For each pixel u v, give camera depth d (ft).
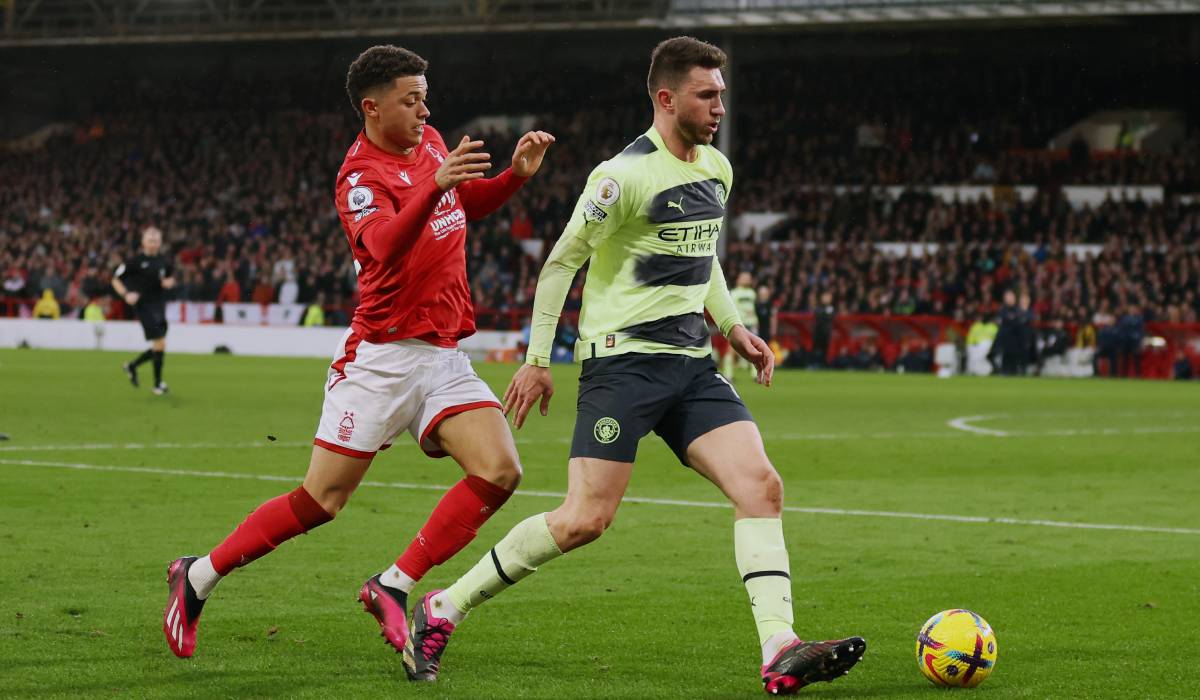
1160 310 418.51
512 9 506.07
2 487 120.78
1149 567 91.09
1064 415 239.30
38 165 595.47
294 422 194.80
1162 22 502.38
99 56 612.70
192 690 57.11
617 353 60.54
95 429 178.81
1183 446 181.16
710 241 61.87
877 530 106.52
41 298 521.65
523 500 120.57
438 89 581.94
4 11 547.90
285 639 67.31
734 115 493.36
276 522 62.64
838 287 446.60
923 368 415.03
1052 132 526.57
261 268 500.33
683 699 57.06
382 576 62.59
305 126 584.40
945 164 517.55
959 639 59.41
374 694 57.21
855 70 548.72
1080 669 63.21
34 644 64.80
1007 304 405.80
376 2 509.35
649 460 155.63
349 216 61.82
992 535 104.58
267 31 513.45
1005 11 428.97
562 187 532.73
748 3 460.14
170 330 460.55
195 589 62.69
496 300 465.06
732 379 362.33
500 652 65.67
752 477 59.88
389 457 153.07
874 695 58.23
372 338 62.39
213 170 575.38
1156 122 519.60
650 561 91.09
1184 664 64.28
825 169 522.47
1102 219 475.31
